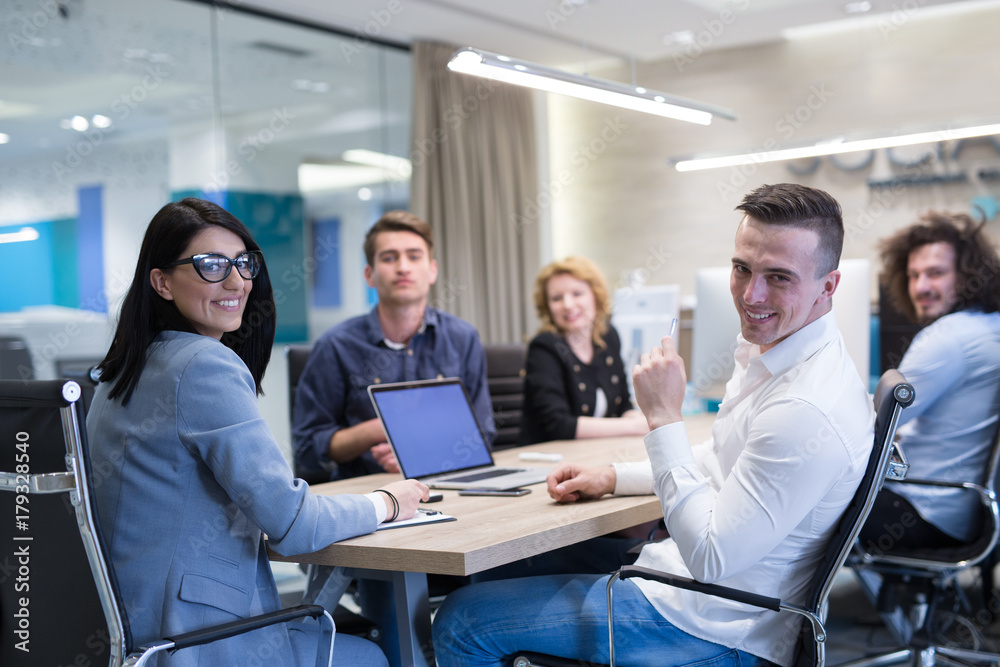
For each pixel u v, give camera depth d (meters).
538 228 6.84
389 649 1.95
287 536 1.58
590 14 5.54
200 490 1.57
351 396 2.88
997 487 2.58
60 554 1.47
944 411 2.63
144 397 1.57
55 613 1.50
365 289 5.96
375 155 6.05
